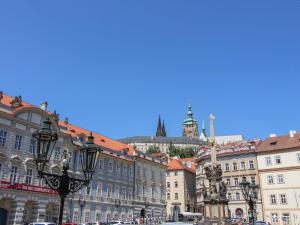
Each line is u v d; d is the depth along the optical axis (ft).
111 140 278.26
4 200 160.25
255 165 274.98
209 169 164.55
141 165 271.28
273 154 268.41
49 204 183.01
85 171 51.29
